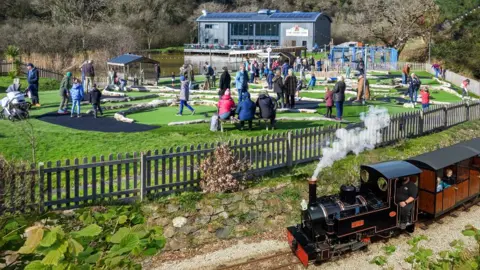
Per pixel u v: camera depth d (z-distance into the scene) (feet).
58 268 14.43
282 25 285.43
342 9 353.72
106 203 43.96
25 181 40.93
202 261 42.65
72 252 14.69
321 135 60.23
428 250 32.68
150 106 93.56
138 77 145.89
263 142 53.93
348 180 57.16
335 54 220.02
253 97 109.29
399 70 181.06
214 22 302.66
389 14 223.10
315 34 280.31
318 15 279.90
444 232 50.60
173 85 139.13
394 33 217.56
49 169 41.60
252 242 46.50
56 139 63.82
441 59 197.06
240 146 52.34
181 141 63.77
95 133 67.46
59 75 152.76
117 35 251.39
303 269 42.01
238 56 263.70
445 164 51.62
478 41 190.70
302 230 43.75
